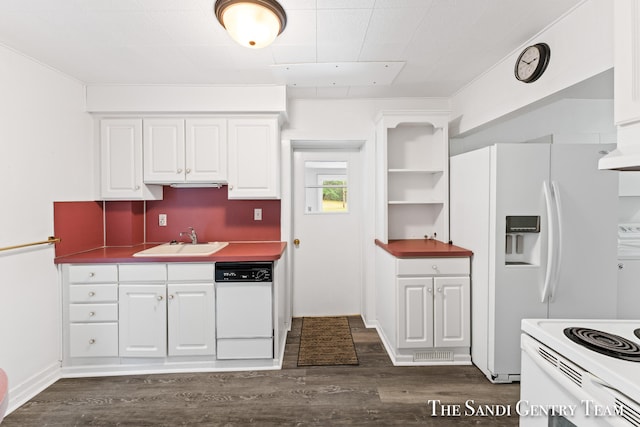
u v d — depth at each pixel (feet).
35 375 6.98
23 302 6.72
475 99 8.58
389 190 10.09
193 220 10.28
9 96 6.47
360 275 11.34
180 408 6.36
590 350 3.12
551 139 9.52
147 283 7.72
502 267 6.98
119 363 7.79
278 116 9.07
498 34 6.22
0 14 5.34
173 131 8.93
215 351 7.81
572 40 5.42
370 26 5.89
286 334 9.88
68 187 7.98
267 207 10.37
